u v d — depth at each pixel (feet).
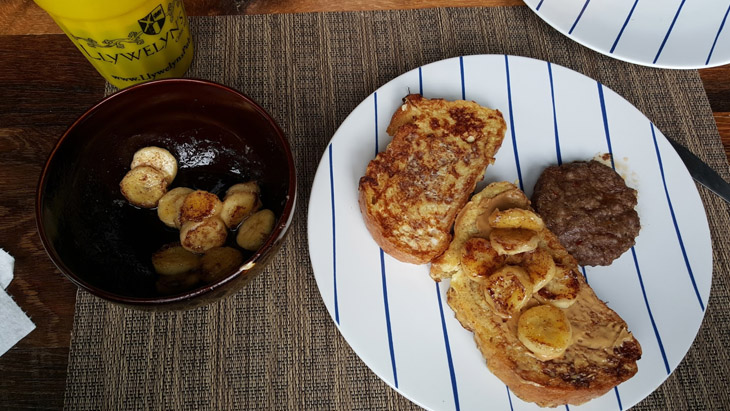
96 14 0.92
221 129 1.00
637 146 1.17
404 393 0.95
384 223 1.03
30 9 1.26
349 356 1.03
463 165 1.10
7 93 1.19
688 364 1.05
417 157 1.09
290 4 1.32
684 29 1.26
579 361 0.96
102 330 1.01
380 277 1.02
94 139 0.91
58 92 1.19
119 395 0.97
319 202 1.05
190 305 0.82
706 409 1.02
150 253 0.94
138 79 1.14
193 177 1.02
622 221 1.08
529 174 1.16
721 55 1.24
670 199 1.13
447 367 0.97
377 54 1.28
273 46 1.27
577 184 1.11
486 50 1.31
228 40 1.27
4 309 1.01
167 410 0.97
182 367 1.00
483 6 1.34
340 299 0.99
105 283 0.88
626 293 1.06
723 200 1.19
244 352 1.02
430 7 1.34
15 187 1.11
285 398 0.99
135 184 0.95
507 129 1.17
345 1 1.33
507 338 0.97
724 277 1.13
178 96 0.93
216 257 0.89
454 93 1.18
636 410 1.02
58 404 0.97
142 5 0.96
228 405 0.98
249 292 1.06
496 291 0.95
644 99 1.28
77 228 0.89
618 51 1.25
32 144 1.15
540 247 1.03
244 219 0.93
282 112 1.21
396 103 1.15
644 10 1.28
